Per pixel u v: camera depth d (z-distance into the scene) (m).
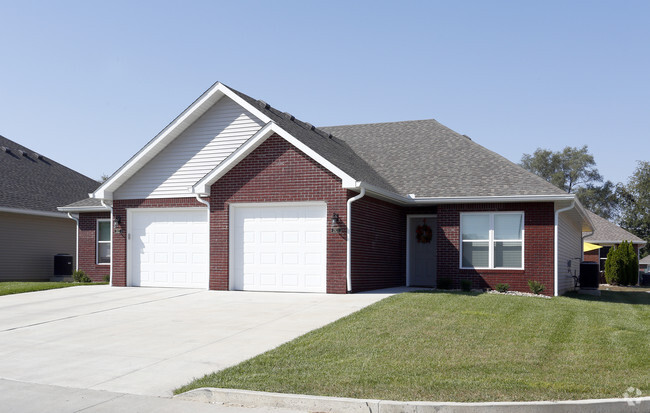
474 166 20.77
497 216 18.75
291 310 13.45
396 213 20.30
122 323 12.38
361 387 7.34
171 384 7.91
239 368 8.39
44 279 27.64
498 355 9.09
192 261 19.05
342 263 16.38
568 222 22.11
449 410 6.48
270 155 17.36
